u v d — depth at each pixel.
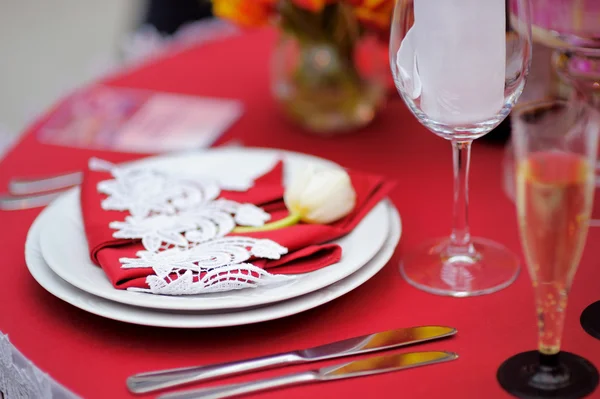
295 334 0.76
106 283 0.77
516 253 0.85
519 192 0.65
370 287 0.81
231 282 0.75
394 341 0.74
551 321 0.68
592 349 0.73
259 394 0.70
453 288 0.80
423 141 1.09
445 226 0.90
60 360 0.74
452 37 0.75
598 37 0.87
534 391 0.68
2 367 0.78
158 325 0.73
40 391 0.73
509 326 0.75
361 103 1.11
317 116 1.11
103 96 1.24
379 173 1.01
